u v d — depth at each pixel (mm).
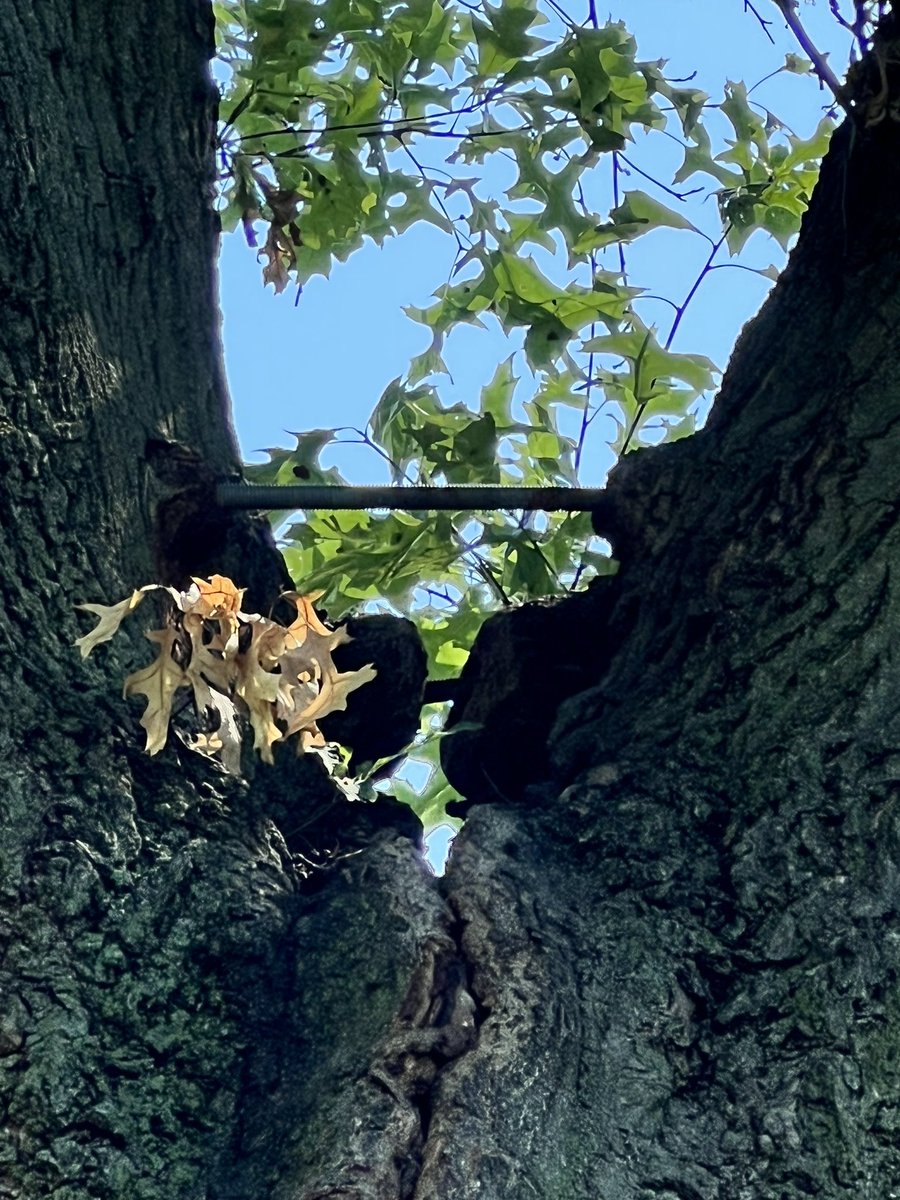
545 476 3141
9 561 1786
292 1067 1641
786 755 1818
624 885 1771
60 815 1686
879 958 1674
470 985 1687
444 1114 1547
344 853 1934
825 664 1857
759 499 1994
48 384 1895
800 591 1905
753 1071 1616
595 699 2025
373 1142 1521
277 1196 1511
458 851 1822
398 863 1841
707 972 1693
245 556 2090
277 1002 1691
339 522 2879
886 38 2098
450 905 1764
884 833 1749
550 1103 1567
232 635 1543
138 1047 1607
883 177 2098
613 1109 1580
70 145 2045
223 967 1693
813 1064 1609
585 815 1854
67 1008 1591
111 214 2070
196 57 2238
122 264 2068
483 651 2389
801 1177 1544
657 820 1826
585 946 1710
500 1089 1566
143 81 2158
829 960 1674
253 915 1739
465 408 3047
